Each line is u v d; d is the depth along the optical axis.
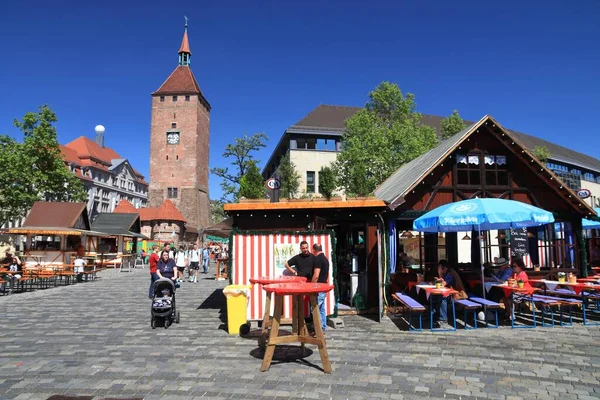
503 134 12.73
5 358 6.99
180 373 6.13
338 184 32.81
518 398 5.15
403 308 11.20
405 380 5.77
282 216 11.52
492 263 13.59
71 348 7.65
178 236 67.88
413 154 31.25
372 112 35.97
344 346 7.63
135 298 15.08
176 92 74.38
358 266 11.77
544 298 9.66
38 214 31.09
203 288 18.84
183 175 73.56
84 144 95.75
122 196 104.75
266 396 5.23
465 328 9.09
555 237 13.22
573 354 7.02
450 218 9.23
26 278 18.25
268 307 7.80
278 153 56.19
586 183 63.28
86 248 33.34
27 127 37.75
